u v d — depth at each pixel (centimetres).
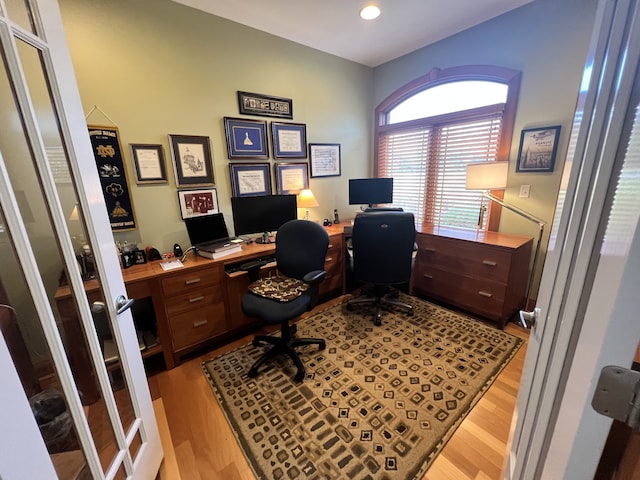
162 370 194
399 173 342
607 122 42
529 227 246
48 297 88
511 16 228
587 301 44
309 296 186
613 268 34
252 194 268
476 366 187
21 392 62
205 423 152
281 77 271
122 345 109
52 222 86
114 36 188
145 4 196
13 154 80
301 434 143
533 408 63
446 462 128
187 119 224
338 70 312
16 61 75
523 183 244
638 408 34
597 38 52
